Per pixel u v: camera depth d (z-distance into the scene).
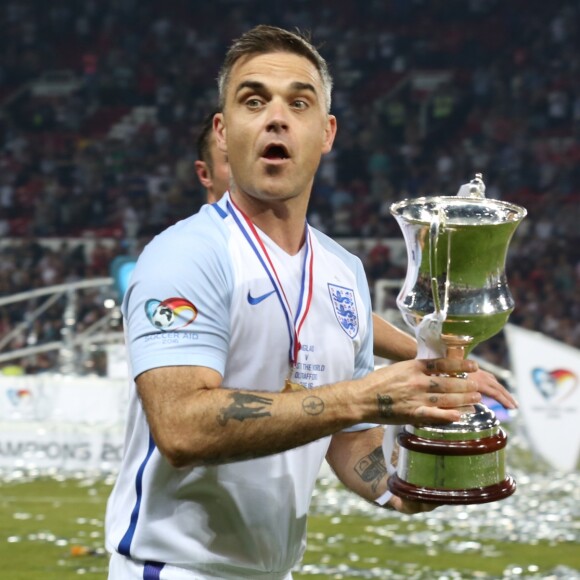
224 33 56.09
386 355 7.34
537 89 51.06
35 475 19.22
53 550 14.95
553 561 14.63
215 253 5.28
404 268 37.91
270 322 5.37
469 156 47.41
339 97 51.38
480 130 49.25
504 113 49.97
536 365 19.14
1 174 47.19
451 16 55.56
